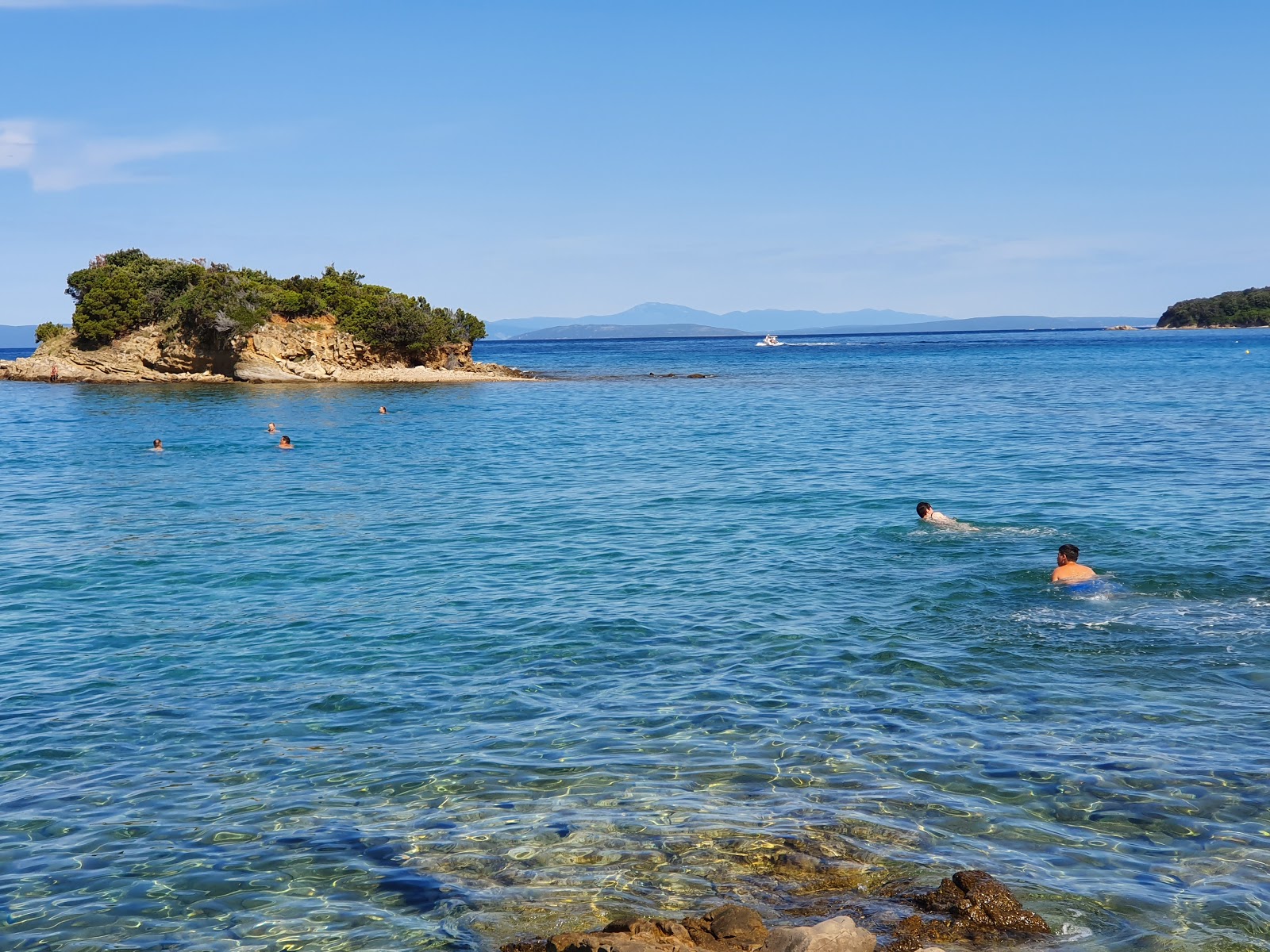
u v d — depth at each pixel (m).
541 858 8.23
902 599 15.88
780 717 11.22
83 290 94.44
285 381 89.62
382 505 26.67
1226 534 19.70
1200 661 12.67
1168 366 99.38
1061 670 12.51
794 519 23.11
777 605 15.74
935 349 189.75
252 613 16.08
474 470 33.81
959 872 7.61
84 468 35.44
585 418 54.44
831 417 51.50
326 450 40.84
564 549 20.58
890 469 31.09
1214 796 9.08
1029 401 58.94
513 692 12.26
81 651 14.19
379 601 16.67
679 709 11.55
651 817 8.90
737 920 6.78
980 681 12.20
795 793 9.32
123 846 8.64
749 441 41.00
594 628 14.85
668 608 15.82
